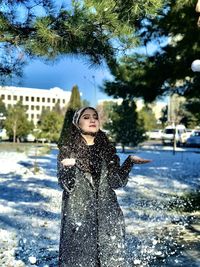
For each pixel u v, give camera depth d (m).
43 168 18.59
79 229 3.79
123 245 3.88
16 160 22.83
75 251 3.77
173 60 11.03
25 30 5.46
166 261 5.16
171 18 9.33
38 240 6.32
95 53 5.49
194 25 9.50
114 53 5.50
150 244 5.97
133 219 8.00
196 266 4.98
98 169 3.89
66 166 3.74
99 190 3.86
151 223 7.59
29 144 46.81
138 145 33.88
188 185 13.43
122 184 3.95
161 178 15.33
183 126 46.19
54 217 8.16
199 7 4.38
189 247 5.83
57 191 11.90
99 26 5.16
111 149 4.02
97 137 4.00
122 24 5.09
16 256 5.43
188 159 25.34
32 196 10.88
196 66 6.50
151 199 10.52
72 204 3.80
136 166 20.22
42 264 5.09
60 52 5.34
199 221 7.75
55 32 5.19
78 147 3.90
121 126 31.30
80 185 3.82
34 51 5.33
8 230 6.96
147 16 5.06
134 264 4.97
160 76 11.41
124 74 11.30
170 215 8.38
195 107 14.30
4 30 5.41
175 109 42.84
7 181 14.09
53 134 41.56
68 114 27.11
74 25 5.05
